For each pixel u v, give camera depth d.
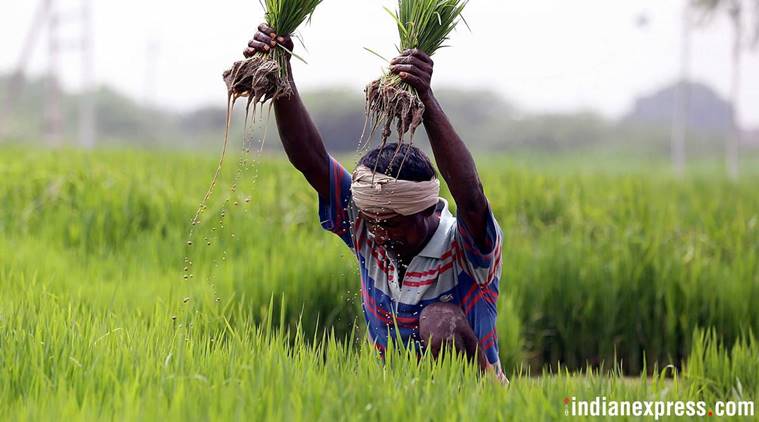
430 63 10.12
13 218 27.77
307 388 10.39
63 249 23.97
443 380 10.42
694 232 28.67
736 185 53.78
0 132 124.50
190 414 9.52
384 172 10.18
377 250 11.20
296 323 20.14
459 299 11.15
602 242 25.70
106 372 11.02
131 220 27.61
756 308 22.16
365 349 11.72
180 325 13.01
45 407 10.07
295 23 10.65
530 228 30.58
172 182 33.00
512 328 19.94
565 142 197.12
